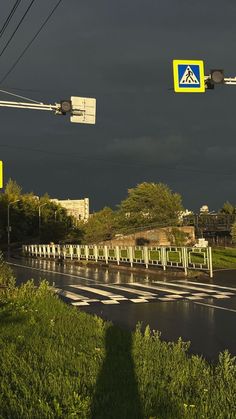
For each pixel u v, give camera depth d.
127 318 13.05
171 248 28.22
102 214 97.12
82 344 8.02
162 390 5.46
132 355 7.17
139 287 21.45
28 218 106.31
